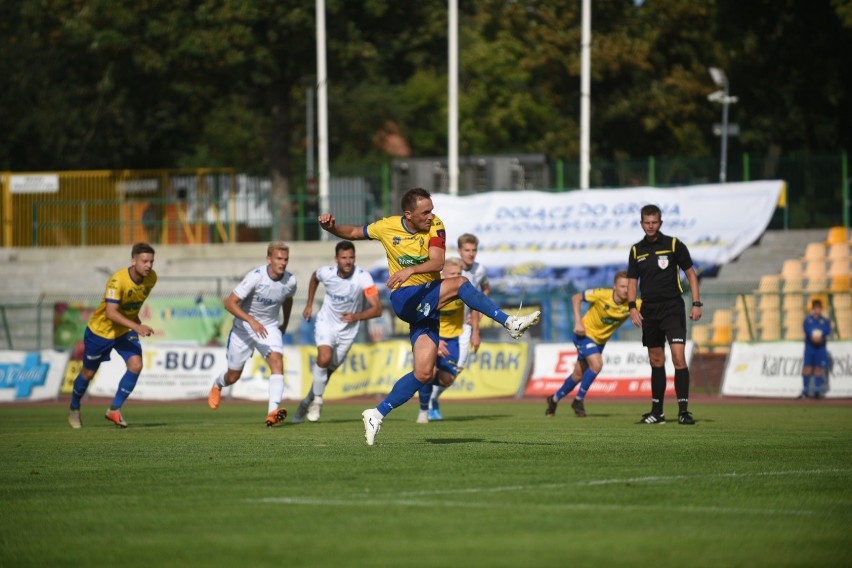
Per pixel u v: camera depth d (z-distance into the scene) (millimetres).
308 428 54188
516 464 35062
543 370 98375
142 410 82688
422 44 167500
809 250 126125
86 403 98625
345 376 98875
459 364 60906
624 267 125875
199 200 154000
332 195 142625
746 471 33344
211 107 177875
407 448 40688
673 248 54531
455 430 51438
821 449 40438
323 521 24812
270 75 158750
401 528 23891
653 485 30062
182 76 162875
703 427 53406
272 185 166750
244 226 155125
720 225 129250
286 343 122000
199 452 40938
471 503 27000
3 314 118812
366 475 32438
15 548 22812
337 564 20562
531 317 37594
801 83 184500
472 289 38531
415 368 39656
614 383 96000
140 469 35562
